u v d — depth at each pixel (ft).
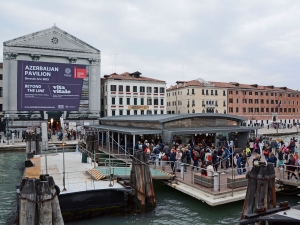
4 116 174.81
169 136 86.33
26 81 169.27
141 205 52.19
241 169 61.26
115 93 207.10
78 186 52.29
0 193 65.41
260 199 41.45
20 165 98.32
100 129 124.16
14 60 176.35
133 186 54.95
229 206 51.98
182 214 50.47
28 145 96.27
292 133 206.59
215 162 63.41
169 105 271.49
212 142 98.02
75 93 182.39
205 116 97.25
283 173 59.88
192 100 238.89
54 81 176.24
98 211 49.49
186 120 94.43
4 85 174.81
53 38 184.85
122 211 50.85
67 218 47.44
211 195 51.34
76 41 190.70
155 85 220.02
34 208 35.76
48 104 175.22
